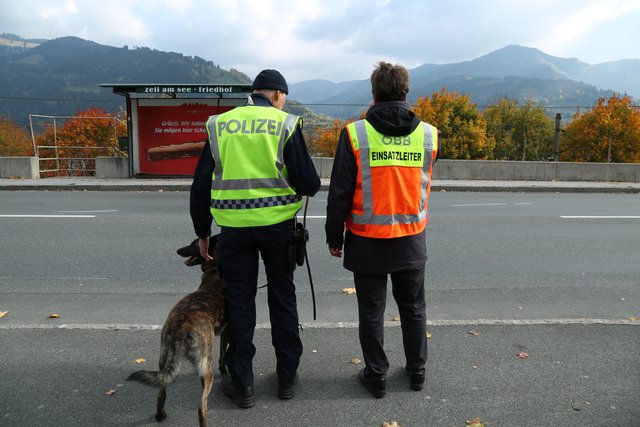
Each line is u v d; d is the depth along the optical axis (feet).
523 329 14.61
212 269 11.86
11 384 11.30
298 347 10.93
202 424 9.47
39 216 31.91
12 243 24.85
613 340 13.92
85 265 21.35
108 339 13.64
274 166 10.04
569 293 18.63
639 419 10.24
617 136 186.39
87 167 68.74
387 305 17.13
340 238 10.86
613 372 12.14
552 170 58.18
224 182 10.05
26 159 52.75
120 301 17.20
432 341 13.78
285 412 10.43
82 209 34.88
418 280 11.02
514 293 18.58
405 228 10.56
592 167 58.39
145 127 52.31
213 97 52.08
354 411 10.48
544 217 34.22
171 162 52.80
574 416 10.33
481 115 234.17
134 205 36.99
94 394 10.99
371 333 10.90
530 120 237.04
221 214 10.18
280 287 10.78
